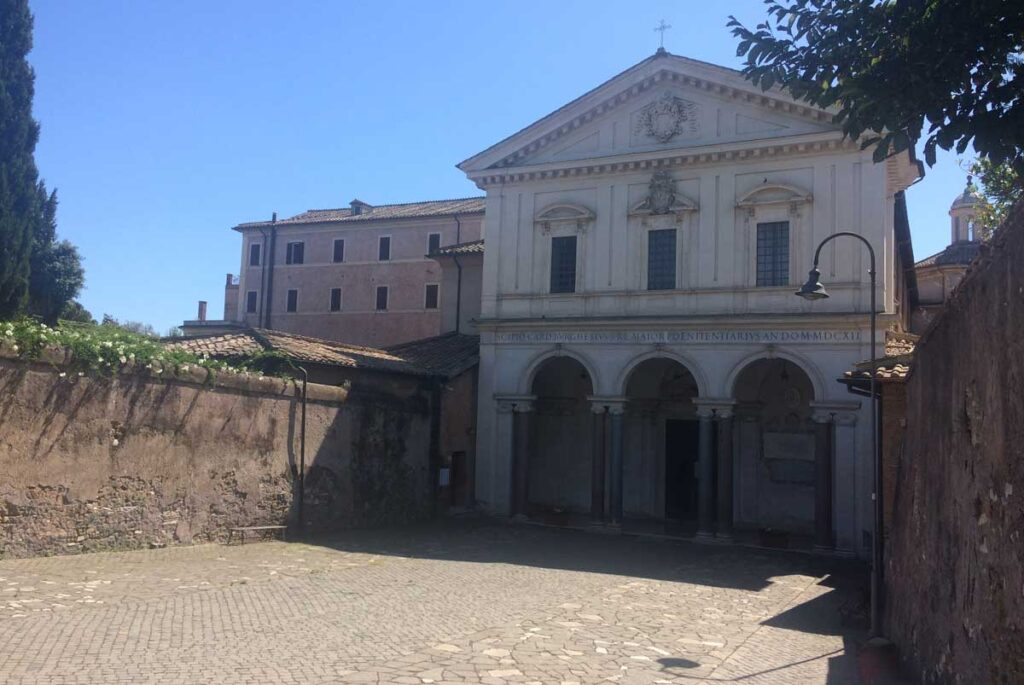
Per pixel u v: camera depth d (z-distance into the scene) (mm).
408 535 24781
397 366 27672
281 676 8984
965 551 8469
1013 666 6500
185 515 18797
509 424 29953
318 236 57094
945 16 8664
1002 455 7102
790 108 26562
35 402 15336
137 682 8461
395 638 11312
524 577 18391
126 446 17297
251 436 20828
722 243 27469
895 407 16500
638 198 29000
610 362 28500
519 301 30328
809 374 25578
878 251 25297
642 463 31547
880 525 15281
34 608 11547
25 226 29188
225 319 64875
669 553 23859
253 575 16156
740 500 29859
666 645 12180
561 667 10273
